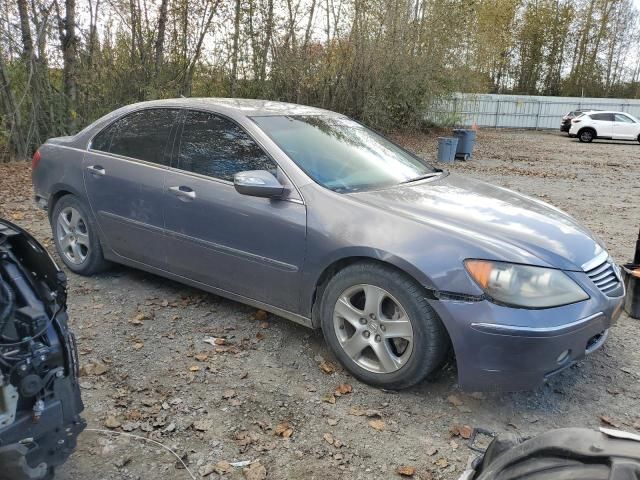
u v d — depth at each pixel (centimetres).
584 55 5334
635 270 464
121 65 1430
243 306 441
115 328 399
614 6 5206
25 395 195
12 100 1215
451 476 266
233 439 286
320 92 2034
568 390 343
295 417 306
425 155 1833
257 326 409
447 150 1633
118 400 314
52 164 497
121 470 260
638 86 5278
